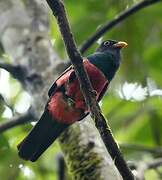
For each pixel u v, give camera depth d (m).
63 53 13.87
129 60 12.88
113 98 14.12
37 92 10.52
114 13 13.66
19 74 10.80
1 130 11.03
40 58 10.88
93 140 9.50
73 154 9.48
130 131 13.90
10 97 14.11
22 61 11.03
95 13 13.81
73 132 9.60
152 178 12.39
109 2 13.63
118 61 10.73
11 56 11.33
